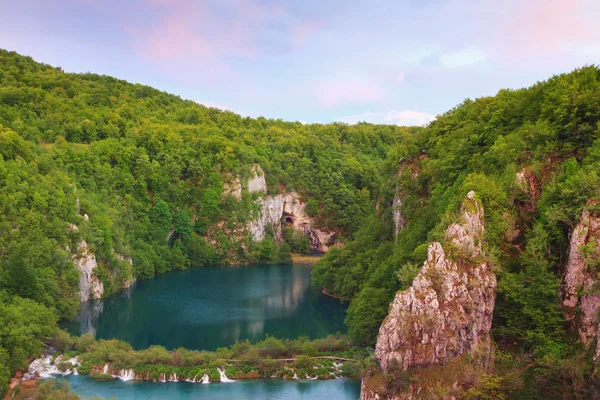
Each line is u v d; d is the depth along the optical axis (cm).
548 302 5603
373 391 5544
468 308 5644
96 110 19088
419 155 10619
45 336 8006
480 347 5588
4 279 8656
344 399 6662
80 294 11125
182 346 8781
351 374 7288
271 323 10281
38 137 15188
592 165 5906
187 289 13512
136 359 7425
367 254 11225
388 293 8062
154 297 12481
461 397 5309
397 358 5584
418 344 5606
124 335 9381
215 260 17812
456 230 5950
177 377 7169
